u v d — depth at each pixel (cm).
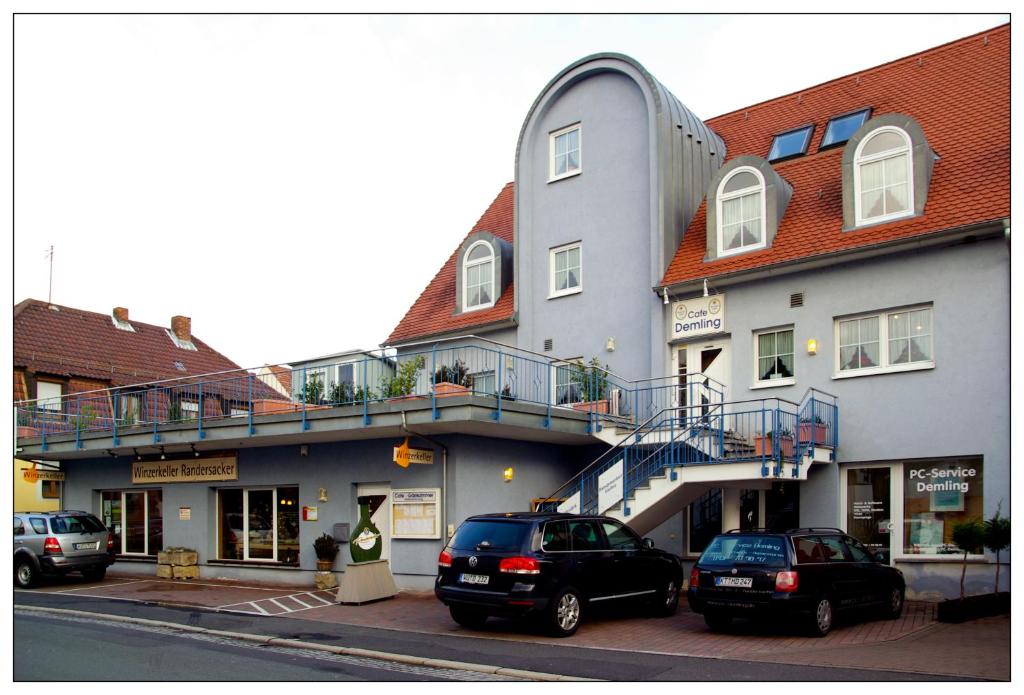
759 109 2316
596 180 2120
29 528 1980
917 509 1589
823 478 1664
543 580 1221
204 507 2166
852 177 1719
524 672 1003
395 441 1838
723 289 1848
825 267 1714
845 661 1053
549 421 1734
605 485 1648
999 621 1326
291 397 1917
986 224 1506
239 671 998
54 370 3072
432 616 1459
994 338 1512
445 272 2600
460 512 1719
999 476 1484
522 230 2228
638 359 1978
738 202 1878
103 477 2412
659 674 994
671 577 1443
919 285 1600
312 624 1381
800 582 1203
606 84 2139
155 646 1157
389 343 2419
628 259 2030
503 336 2239
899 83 2061
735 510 1809
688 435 1650
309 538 1962
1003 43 1961
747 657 1091
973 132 1739
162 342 3731
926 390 1579
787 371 1766
